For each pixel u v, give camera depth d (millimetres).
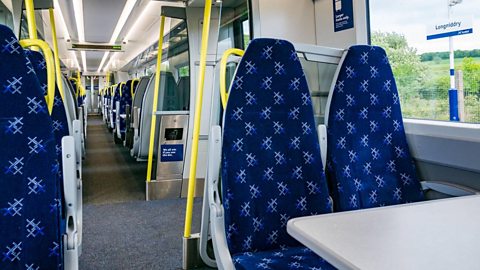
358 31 2811
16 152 1062
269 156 1480
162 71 4289
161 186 4234
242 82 1464
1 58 1047
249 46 1478
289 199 1492
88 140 10070
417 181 1833
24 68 1075
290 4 3451
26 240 1064
